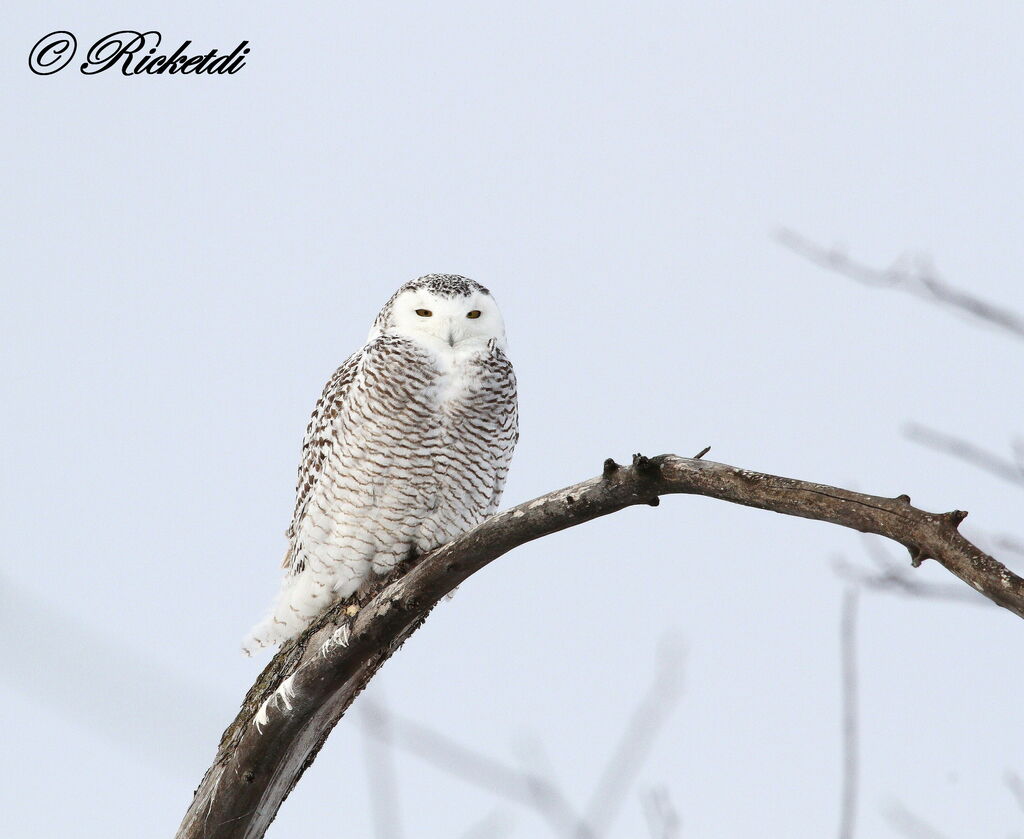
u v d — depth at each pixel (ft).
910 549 22.67
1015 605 21.26
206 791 35.27
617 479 27.55
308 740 35.35
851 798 24.73
